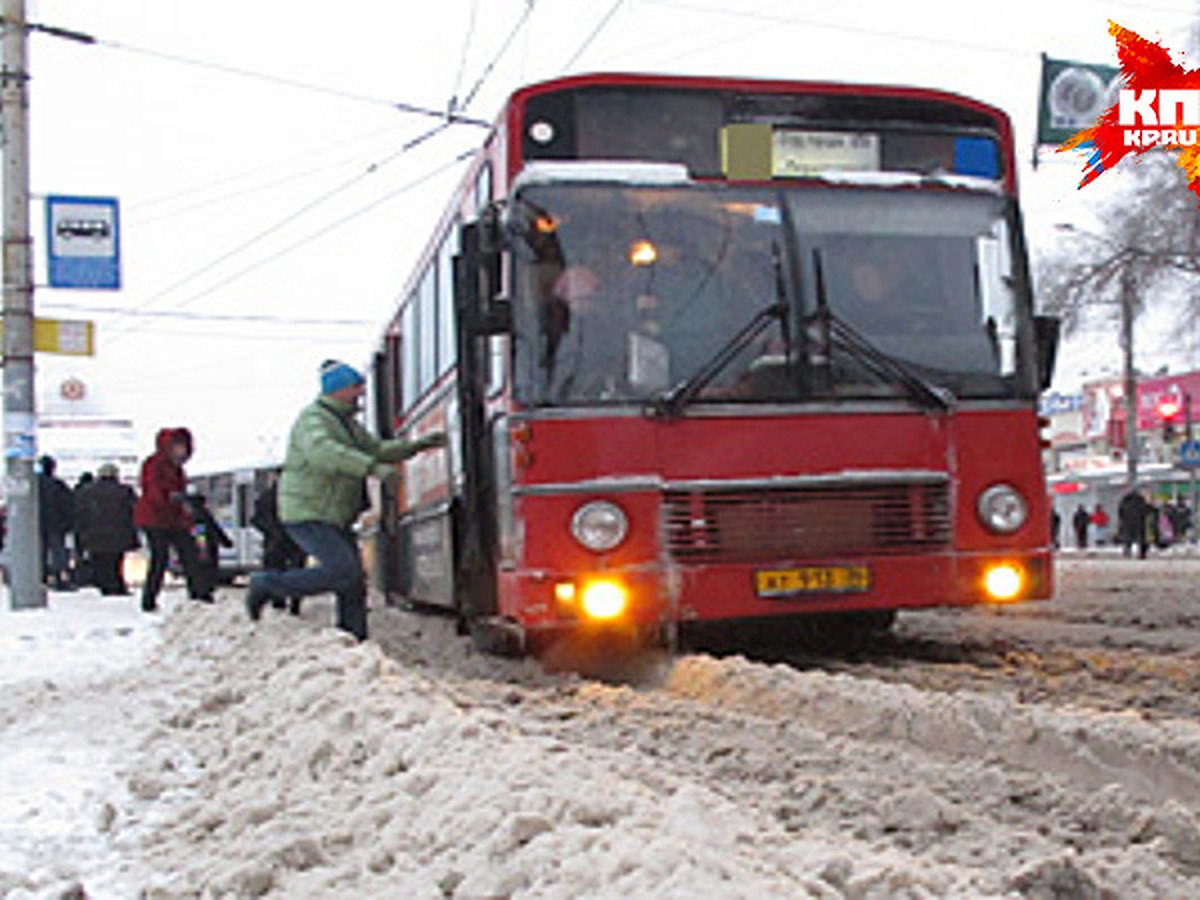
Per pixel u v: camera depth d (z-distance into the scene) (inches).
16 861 184.2
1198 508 2020.2
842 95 373.7
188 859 181.9
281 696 270.5
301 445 394.9
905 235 369.4
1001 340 370.0
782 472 349.1
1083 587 772.0
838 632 438.0
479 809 167.0
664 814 160.7
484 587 385.7
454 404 414.3
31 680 356.8
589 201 355.9
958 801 203.8
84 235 645.3
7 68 639.1
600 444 343.9
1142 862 164.7
